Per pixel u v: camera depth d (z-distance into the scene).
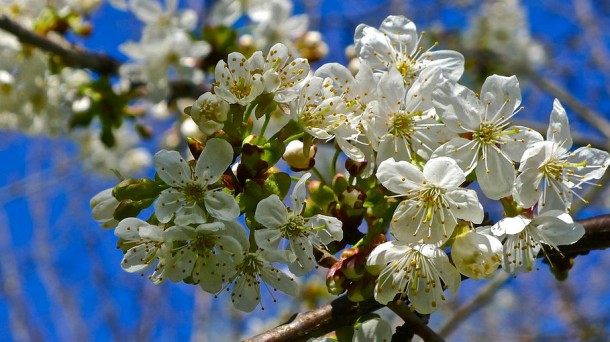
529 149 0.28
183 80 0.53
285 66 0.29
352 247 0.28
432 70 0.29
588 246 0.30
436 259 0.28
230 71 0.28
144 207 0.29
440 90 0.29
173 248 0.28
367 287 0.28
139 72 0.51
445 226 0.28
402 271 0.28
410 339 0.29
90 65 0.51
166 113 0.64
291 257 0.28
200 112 0.28
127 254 0.28
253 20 0.53
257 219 0.28
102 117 0.52
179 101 0.58
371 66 0.31
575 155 0.29
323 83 0.29
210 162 0.28
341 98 0.29
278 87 0.29
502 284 0.54
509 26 0.72
